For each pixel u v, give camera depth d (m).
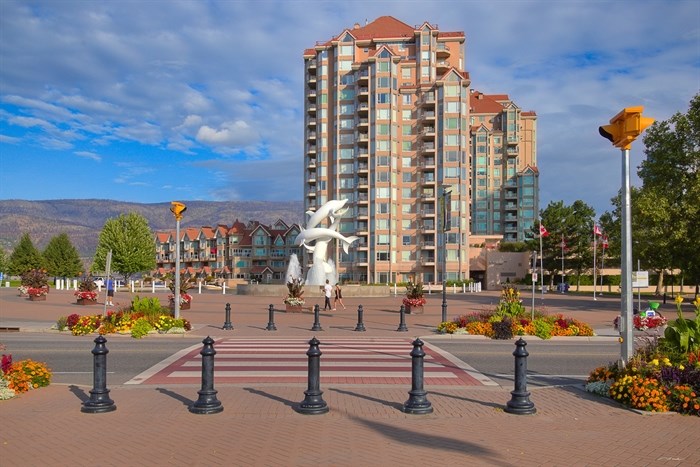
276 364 13.73
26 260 102.38
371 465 6.34
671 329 10.62
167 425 7.95
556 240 75.19
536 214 111.38
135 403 9.33
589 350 17.38
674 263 42.97
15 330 21.83
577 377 12.48
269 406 9.16
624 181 10.59
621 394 9.52
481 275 90.94
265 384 11.09
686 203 39.28
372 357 15.09
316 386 8.80
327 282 34.00
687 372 9.32
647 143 45.34
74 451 6.76
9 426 7.84
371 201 85.38
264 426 7.94
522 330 20.50
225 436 7.41
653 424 8.28
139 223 82.38
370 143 85.62
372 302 41.22
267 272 104.62
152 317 20.88
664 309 38.66
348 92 88.94
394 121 86.00
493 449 6.98
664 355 10.20
